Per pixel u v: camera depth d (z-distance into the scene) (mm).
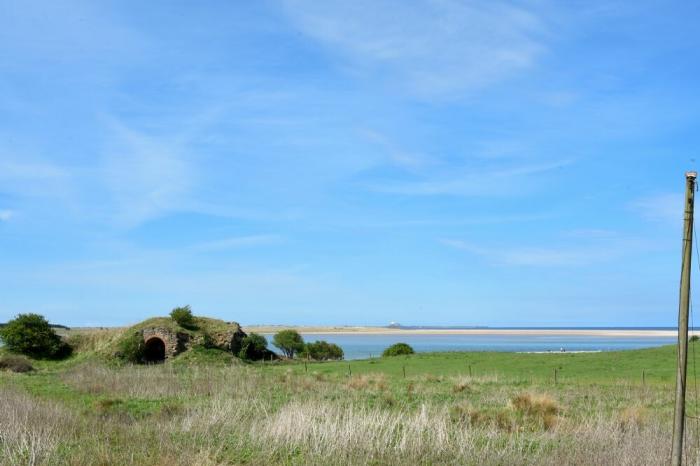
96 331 73875
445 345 168875
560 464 15273
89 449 16812
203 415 21922
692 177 10711
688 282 11047
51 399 29781
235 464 16250
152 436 18984
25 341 66562
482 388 34656
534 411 24000
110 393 33375
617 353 58031
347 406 25547
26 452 16234
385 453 16797
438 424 19188
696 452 15375
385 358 67500
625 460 14922
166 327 67250
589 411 25188
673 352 54406
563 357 57844
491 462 15789
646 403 28000
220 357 66562
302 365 63250
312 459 16141
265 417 22500
